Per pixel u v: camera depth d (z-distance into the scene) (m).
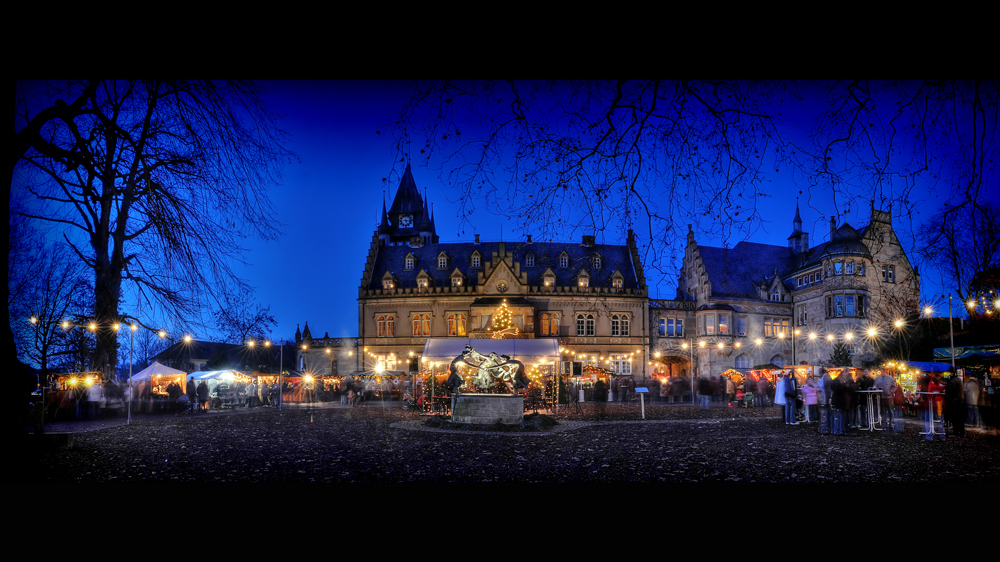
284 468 12.36
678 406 38.22
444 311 66.25
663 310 67.06
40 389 29.33
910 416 26.45
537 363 34.34
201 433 20.23
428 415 29.14
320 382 47.41
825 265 59.31
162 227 15.55
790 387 23.42
